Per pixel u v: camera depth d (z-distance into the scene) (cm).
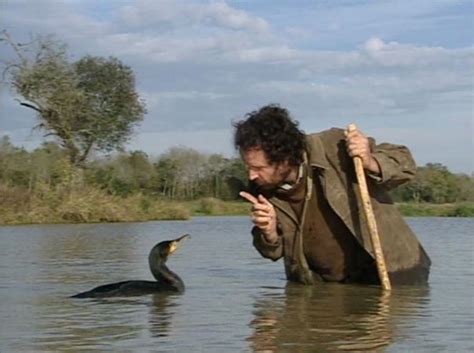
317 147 786
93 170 4822
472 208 3906
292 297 736
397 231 822
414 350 483
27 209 3831
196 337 529
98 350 489
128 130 5031
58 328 570
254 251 1455
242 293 774
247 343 507
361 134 777
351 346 495
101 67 4944
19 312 652
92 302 714
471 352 478
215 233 2369
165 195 5075
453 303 687
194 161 5131
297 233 803
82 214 3894
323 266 825
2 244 1803
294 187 776
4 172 4291
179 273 998
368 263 823
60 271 1050
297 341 511
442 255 1341
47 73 4684
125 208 4047
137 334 543
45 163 4325
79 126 4816
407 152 808
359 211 793
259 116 726
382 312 636
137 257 1335
